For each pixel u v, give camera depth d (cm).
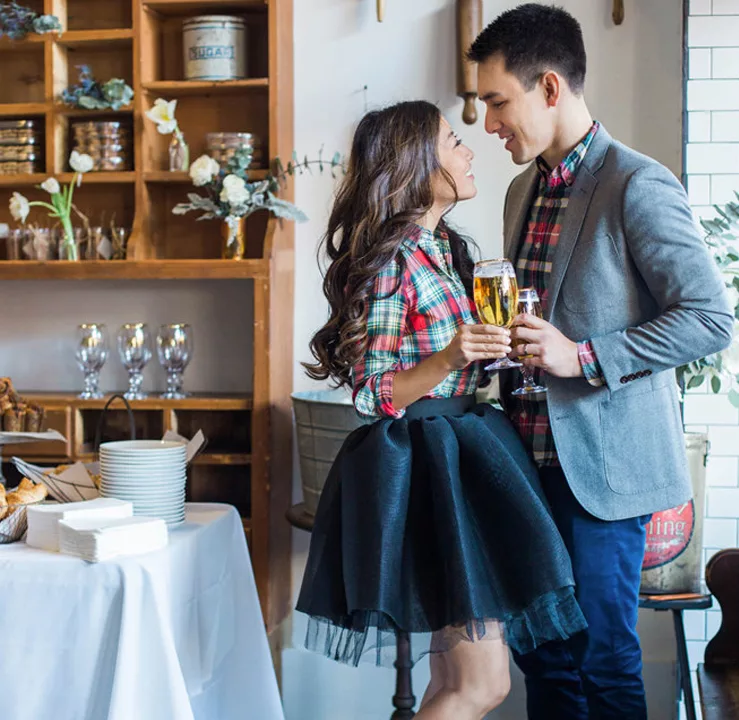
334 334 221
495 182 366
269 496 354
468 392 222
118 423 374
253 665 255
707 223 307
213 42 367
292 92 377
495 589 201
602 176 219
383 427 208
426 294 214
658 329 207
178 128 391
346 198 222
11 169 384
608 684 223
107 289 401
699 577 293
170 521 237
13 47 384
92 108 372
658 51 354
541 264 232
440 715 205
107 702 202
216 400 357
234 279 392
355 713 372
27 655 205
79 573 205
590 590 219
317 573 213
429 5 369
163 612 206
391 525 201
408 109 219
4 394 279
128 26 390
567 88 224
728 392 318
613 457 216
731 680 253
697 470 290
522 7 227
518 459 213
